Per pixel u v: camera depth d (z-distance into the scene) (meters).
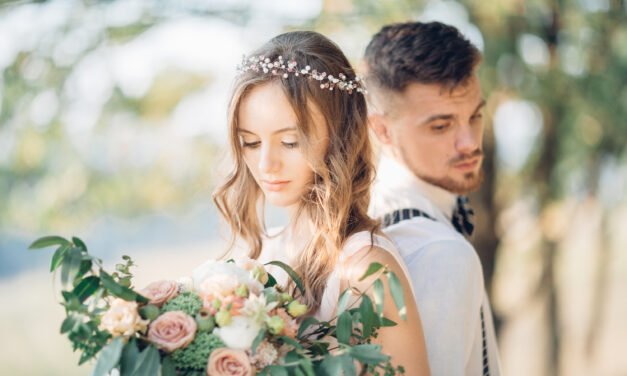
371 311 1.42
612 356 7.95
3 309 9.35
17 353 8.32
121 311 1.33
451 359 1.77
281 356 1.41
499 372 2.06
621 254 8.52
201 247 10.97
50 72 4.59
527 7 4.13
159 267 10.51
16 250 9.99
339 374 1.41
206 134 5.51
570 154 5.02
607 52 4.40
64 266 1.31
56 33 4.43
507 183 4.85
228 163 1.92
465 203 2.20
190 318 1.36
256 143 1.66
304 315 1.66
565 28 4.27
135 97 5.06
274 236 1.90
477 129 2.06
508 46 4.02
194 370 1.36
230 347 1.35
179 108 5.34
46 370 8.05
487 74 3.99
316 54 1.65
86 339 1.32
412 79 1.99
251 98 1.62
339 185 1.64
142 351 1.34
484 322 1.96
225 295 1.40
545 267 5.05
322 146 1.64
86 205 5.45
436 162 2.01
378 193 2.11
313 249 1.66
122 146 5.33
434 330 1.77
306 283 1.66
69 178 5.29
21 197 5.32
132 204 5.68
